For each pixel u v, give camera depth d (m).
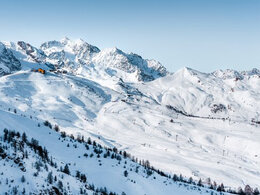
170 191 153.75
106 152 195.75
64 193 89.44
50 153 155.88
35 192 79.69
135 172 167.50
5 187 75.50
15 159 92.31
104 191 123.06
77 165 155.75
